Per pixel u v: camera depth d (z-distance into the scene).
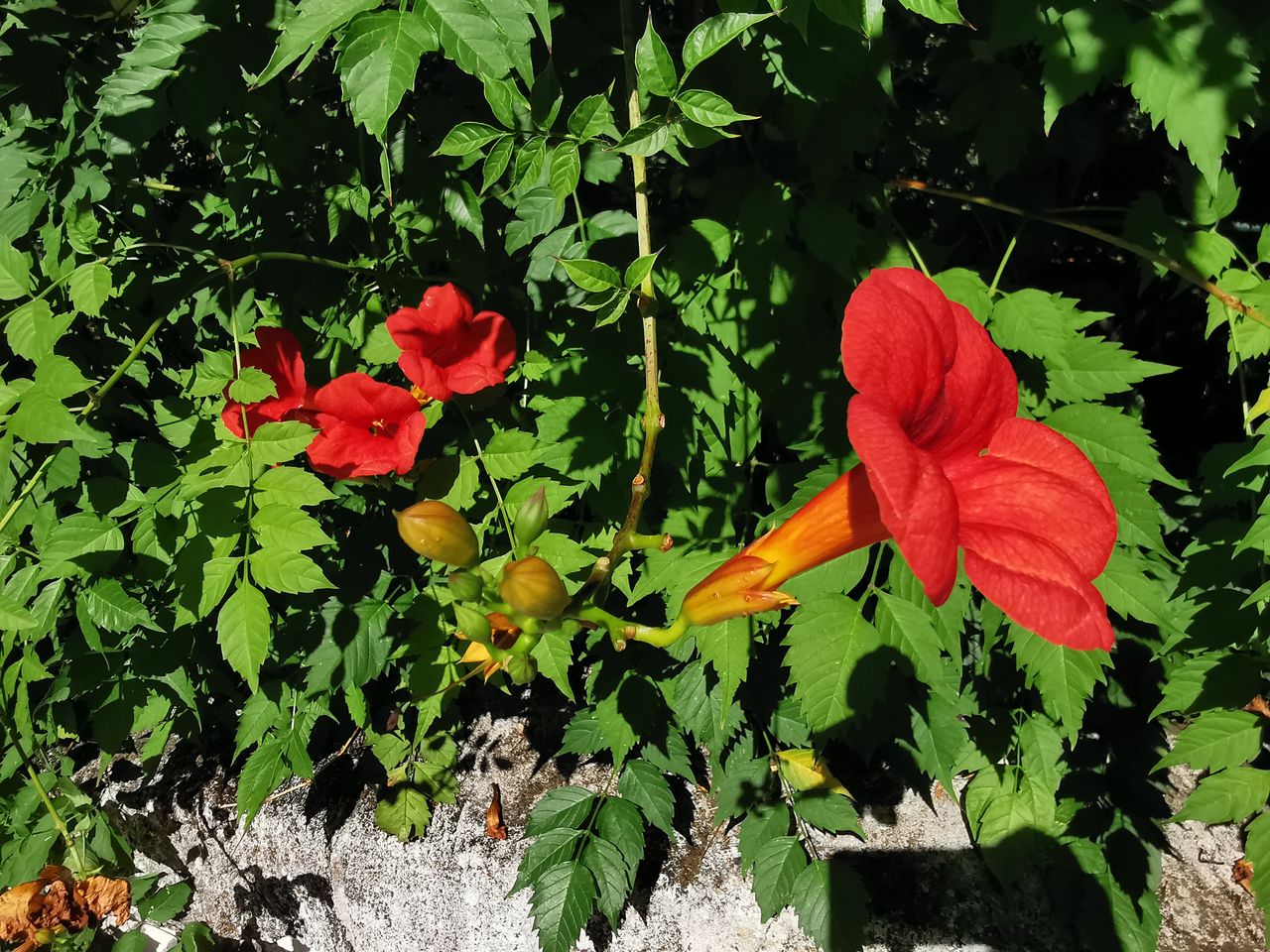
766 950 3.33
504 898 3.45
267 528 2.22
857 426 1.32
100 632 3.00
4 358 3.16
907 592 2.59
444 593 2.68
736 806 3.34
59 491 2.99
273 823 3.91
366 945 3.79
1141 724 3.44
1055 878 3.28
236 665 2.16
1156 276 3.48
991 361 1.66
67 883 3.52
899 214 3.24
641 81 1.86
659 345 2.76
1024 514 1.55
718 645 2.62
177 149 3.43
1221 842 3.41
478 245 2.91
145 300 3.08
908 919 3.32
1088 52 2.32
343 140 2.98
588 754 3.75
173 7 2.44
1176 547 3.41
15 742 2.96
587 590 1.74
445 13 1.85
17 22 2.78
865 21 1.86
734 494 2.93
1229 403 3.60
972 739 3.41
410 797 3.72
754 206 2.65
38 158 2.91
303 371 2.45
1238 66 2.26
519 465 2.53
